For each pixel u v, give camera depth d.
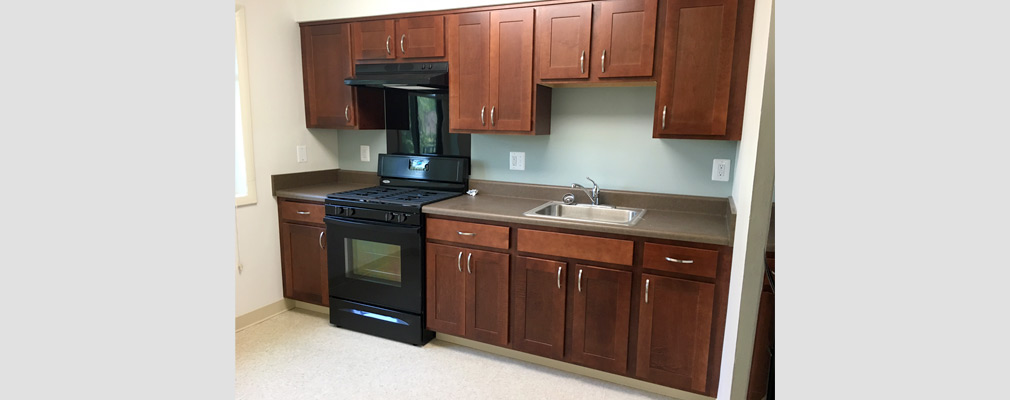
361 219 2.67
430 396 2.20
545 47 2.38
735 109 2.05
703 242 1.94
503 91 2.52
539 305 2.33
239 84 2.74
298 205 2.94
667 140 2.49
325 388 2.25
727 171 2.39
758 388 1.04
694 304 2.02
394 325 2.70
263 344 2.68
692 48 2.09
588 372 2.39
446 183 3.00
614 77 2.26
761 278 1.01
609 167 2.64
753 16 1.96
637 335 2.15
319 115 3.11
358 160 3.39
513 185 2.87
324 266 2.93
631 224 2.14
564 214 2.65
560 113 2.71
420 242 2.53
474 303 2.47
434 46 2.66
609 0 2.21
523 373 2.40
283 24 2.96
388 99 3.17
